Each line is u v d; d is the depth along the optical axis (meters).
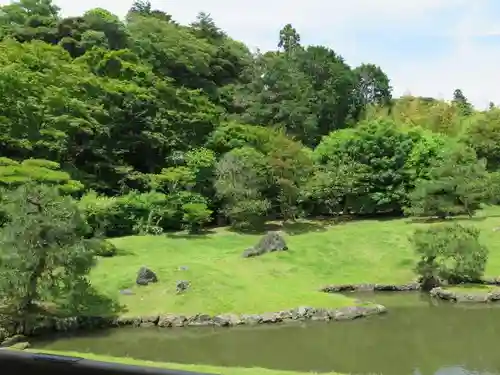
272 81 70.69
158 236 39.47
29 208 21.12
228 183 43.78
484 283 29.02
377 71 90.25
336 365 16.91
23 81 42.31
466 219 43.62
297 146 48.66
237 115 65.75
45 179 33.41
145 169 52.09
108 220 39.75
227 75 76.88
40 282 21.19
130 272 27.34
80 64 53.06
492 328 21.44
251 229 44.19
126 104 50.59
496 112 63.44
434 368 16.39
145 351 18.83
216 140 52.38
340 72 81.75
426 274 29.61
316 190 47.28
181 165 49.56
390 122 55.22
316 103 76.44
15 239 20.38
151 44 69.00
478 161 49.50
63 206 22.06
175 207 43.69
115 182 47.38
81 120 43.78
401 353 18.23
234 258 33.28
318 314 23.62
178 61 69.06
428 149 51.44
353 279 30.59
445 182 44.00
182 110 56.38
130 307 23.72
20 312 20.84
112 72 55.84
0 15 65.56
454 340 19.77
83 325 22.05
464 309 24.95
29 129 42.12
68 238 21.52
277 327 22.36
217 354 18.44
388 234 39.09
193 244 37.44
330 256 34.62
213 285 26.02
